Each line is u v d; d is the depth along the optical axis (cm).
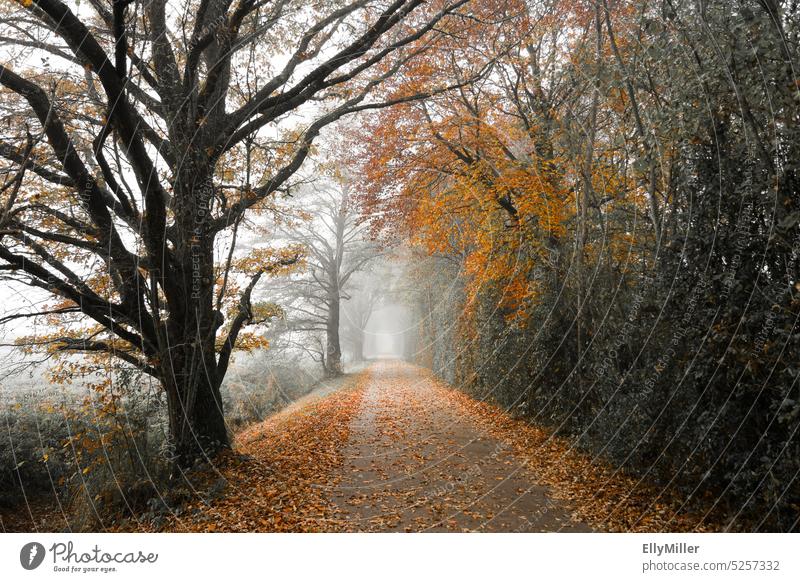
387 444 966
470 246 1428
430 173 1470
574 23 1059
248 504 611
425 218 1353
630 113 755
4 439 877
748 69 457
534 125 1040
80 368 800
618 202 829
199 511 605
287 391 2012
